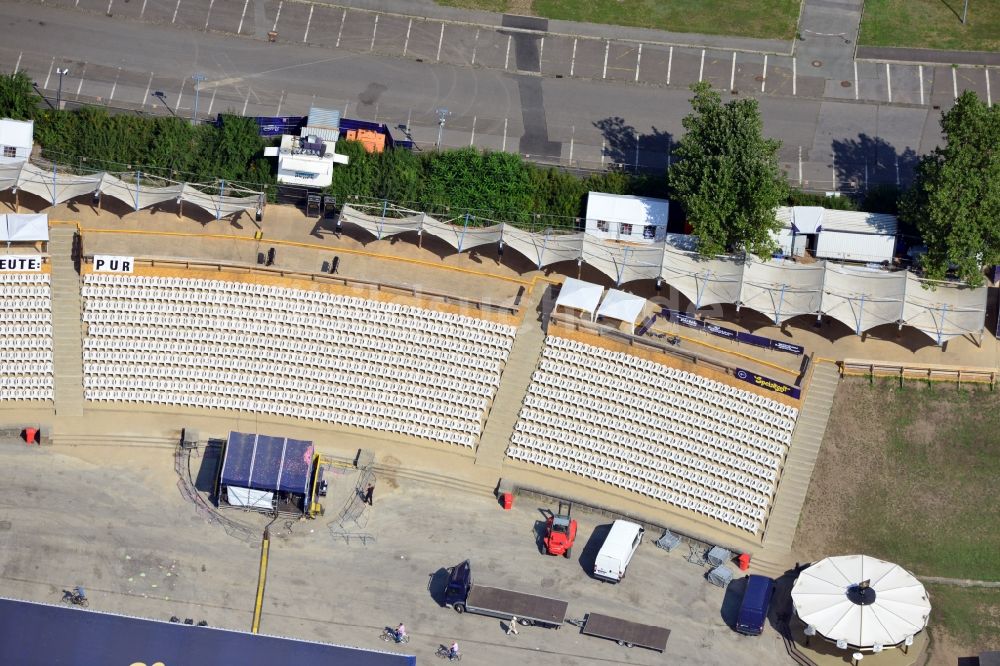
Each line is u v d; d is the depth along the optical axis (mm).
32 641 142375
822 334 158750
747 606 145625
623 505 154500
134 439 157500
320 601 147750
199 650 142750
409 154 166125
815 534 152375
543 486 155500
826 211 161875
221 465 156125
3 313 160750
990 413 155625
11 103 166250
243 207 162875
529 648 145250
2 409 158125
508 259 163375
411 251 163750
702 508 153875
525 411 157375
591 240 159625
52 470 155000
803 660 145250
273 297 161375
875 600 143875
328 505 153625
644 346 157875
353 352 160125
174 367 160125
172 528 151625
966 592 148875
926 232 154875
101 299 161500
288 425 158750
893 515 152375
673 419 156125
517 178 163625
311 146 162750
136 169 165375
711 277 157000
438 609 147625
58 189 162125
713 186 155500
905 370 156875
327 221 165375
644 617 147500
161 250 163375
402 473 156250
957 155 154500
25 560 148750
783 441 154875
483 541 152000
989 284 159375
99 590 147500
